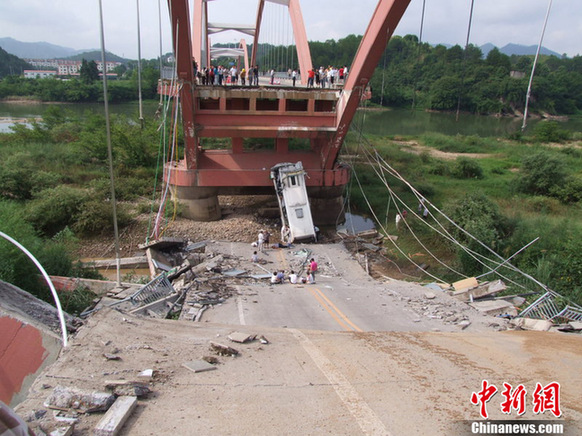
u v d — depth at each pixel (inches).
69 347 323.6
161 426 228.5
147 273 928.9
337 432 234.7
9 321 321.1
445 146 2635.3
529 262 853.2
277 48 3297.2
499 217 1007.0
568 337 471.8
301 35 1507.1
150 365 309.6
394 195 1443.2
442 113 4931.1
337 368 334.3
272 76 1513.3
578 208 1392.7
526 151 2432.3
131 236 1089.4
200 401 260.2
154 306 597.6
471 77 4670.3
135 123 2397.9
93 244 1051.3
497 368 346.0
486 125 4050.2
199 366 310.0
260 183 1250.0
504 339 454.0
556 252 829.2
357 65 995.3
